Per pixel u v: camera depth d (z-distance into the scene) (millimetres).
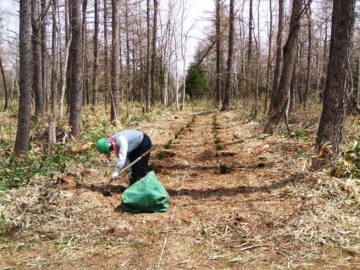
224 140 11656
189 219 4977
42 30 14836
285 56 10859
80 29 10320
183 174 7426
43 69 18672
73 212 5137
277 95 11133
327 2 21641
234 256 4047
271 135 10797
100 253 4172
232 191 6137
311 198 5285
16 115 19719
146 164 6172
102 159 8391
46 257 4105
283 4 12930
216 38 26547
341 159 6023
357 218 4707
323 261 3900
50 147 8438
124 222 4910
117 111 14719
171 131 14359
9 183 6090
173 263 3939
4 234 4602
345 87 6117
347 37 5965
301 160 7199
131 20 26906
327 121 6219
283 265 3850
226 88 25016
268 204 5312
